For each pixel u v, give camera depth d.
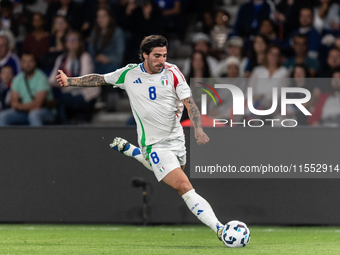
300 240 16.58
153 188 20.31
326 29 34.47
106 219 20.30
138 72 13.74
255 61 32.19
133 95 13.84
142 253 12.29
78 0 35.25
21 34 35.81
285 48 33.62
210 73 33.09
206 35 35.22
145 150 13.98
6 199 20.42
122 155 20.23
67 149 20.28
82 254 12.23
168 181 13.55
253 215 19.89
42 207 20.34
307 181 19.78
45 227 20.11
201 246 14.27
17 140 20.38
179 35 37.25
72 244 15.13
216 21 35.41
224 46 34.44
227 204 19.86
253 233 18.66
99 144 20.20
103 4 35.25
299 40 32.66
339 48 31.78
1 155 20.41
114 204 20.31
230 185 19.88
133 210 20.33
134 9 35.41
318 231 19.11
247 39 34.66
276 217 19.88
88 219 20.30
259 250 12.98
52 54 34.12
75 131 20.28
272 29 34.31
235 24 35.16
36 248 13.80
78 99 32.91
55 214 20.34
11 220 20.39
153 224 20.36
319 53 33.41
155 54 13.13
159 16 35.75
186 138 19.86
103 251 12.82
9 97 33.44
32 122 32.06
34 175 20.36
